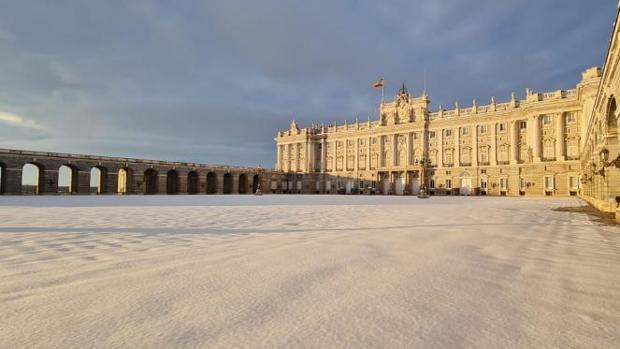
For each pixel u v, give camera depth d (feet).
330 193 387.14
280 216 73.15
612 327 15.96
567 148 239.91
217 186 330.95
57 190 229.25
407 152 329.72
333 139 392.68
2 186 207.72
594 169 111.65
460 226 55.57
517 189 261.03
